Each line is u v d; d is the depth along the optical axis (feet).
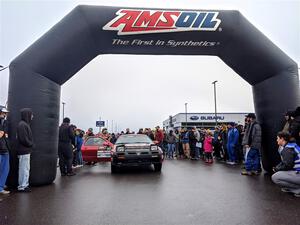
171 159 47.39
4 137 17.92
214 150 44.78
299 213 12.59
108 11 23.15
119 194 17.25
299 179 15.80
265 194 16.71
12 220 11.89
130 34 23.40
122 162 27.14
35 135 20.57
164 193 17.37
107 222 11.48
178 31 23.70
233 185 19.88
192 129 46.21
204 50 25.18
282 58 24.32
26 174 18.74
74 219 11.96
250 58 24.79
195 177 24.16
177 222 11.40
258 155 25.43
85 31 22.65
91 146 36.86
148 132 49.70
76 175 27.27
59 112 23.20
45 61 21.18
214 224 11.10
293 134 19.13
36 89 20.89
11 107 20.58
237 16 24.16
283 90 24.02
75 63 23.41
